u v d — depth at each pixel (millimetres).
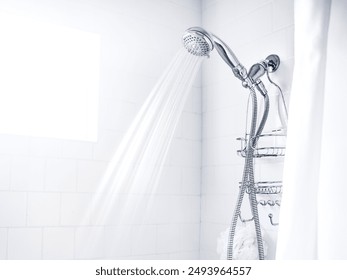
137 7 1509
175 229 1494
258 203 1300
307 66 707
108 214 1353
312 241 688
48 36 1405
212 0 1626
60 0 1352
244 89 1411
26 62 1368
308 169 686
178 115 1549
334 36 709
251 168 1218
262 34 1368
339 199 669
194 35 1148
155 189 1459
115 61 1433
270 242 1255
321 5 711
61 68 1421
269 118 1299
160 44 1547
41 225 1233
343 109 682
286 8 1284
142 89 1479
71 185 1296
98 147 1359
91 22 1402
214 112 1547
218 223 1471
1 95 1313
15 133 1318
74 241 1283
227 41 1525
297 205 679
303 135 692
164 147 1497
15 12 1269
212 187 1520
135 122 1446
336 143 681
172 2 1603
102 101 1387
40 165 1251
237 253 1223
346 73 689
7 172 1197
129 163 1413
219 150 1502
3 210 1181
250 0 1432
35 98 1371
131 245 1387
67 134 1402
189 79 1600
